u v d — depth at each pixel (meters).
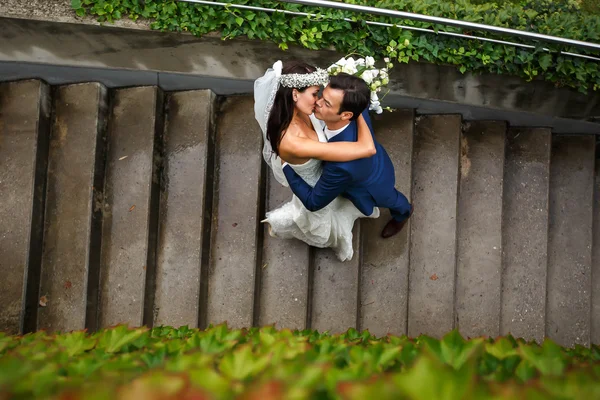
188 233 3.57
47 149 3.55
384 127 3.81
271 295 3.64
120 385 1.27
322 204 2.60
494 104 3.90
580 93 3.65
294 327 3.60
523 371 1.52
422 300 3.73
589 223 3.94
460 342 1.58
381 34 3.37
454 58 3.44
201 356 1.57
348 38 3.38
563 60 3.40
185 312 3.50
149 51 3.53
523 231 3.90
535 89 3.68
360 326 3.67
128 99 3.64
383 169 2.86
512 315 3.82
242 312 3.57
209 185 3.67
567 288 3.90
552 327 3.87
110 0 3.22
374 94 2.54
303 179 2.58
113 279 3.48
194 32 3.32
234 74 3.74
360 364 1.43
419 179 3.84
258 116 2.42
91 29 3.32
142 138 3.59
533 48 3.38
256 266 3.62
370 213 3.09
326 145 2.31
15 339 2.04
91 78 3.70
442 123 3.88
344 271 3.66
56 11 3.24
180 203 3.61
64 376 1.56
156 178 3.61
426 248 3.77
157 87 3.63
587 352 2.07
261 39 3.37
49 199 3.50
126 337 1.92
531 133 3.97
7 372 1.41
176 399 1.11
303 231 3.21
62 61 3.61
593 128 4.02
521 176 3.96
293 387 1.16
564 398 1.15
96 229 3.49
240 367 1.43
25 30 3.35
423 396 1.07
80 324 3.35
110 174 3.58
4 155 3.42
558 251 3.96
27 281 3.30
